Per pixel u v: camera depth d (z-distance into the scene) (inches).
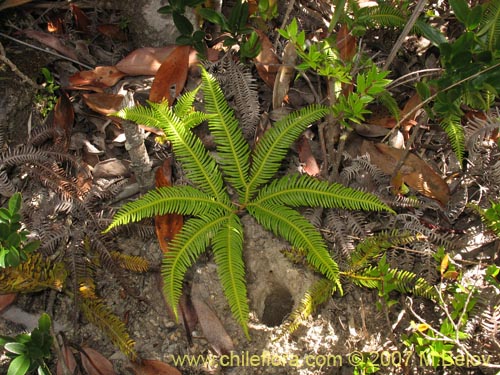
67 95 26.0
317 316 23.3
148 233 23.7
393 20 26.4
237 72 25.8
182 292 23.3
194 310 23.2
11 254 20.0
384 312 24.0
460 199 25.6
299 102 27.2
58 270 22.3
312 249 21.9
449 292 24.3
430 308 24.5
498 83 20.7
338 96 24.0
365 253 23.4
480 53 20.4
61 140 24.5
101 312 22.2
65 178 23.5
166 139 24.0
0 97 25.3
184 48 26.3
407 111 27.0
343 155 25.8
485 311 23.2
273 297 24.2
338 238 23.8
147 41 27.8
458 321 22.8
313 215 24.1
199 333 23.0
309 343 23.1
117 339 21.9
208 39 28.4
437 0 30.0
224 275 21.5
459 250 25.1
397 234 23.8
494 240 25.2
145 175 23.9
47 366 22.0
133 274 23.7
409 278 23.1
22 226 23.2
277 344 22.9
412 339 23.0
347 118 24.7
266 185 24.1
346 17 25.7
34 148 24.1
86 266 22.9
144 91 26.7
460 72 21.0
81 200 23.3
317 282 23.0
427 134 27.5
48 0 28.8
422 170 25.6
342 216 24.4
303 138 26.0
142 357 22.6
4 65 25.9
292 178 23.7
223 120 23.7
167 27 27.3
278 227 22.7
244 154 23.9
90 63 27.7
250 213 23.6
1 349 22.2
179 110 23.8
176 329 23.1
